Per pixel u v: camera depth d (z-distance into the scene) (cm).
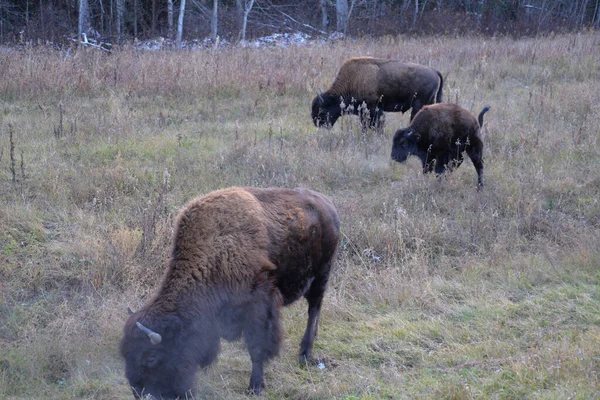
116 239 829
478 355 632
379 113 1392
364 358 650
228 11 3325
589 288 762
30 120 1346
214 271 537
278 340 561
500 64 2014
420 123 1087
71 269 807
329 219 634
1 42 2508
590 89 1633
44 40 2338
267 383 607
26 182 1009
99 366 633
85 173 1054
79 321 700
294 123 1445
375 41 2641
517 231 929
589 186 1071
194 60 1816
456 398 545
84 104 1505
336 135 1320
